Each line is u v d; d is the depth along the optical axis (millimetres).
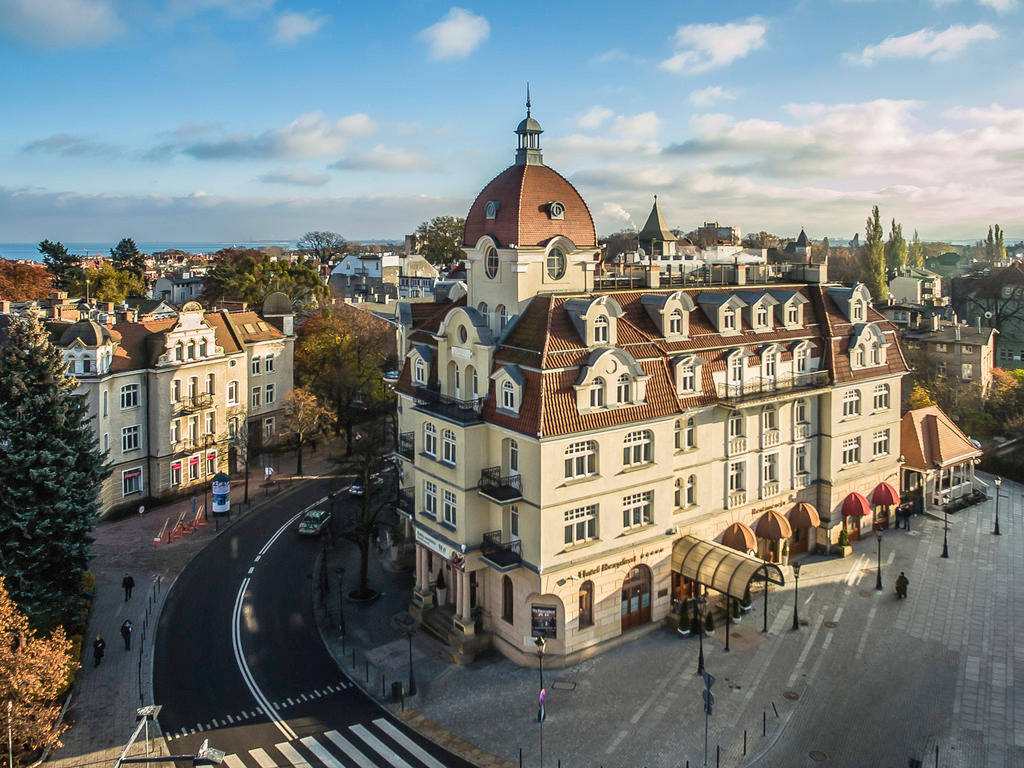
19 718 32656
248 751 35906
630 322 47250
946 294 177375
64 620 45812
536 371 41000
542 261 46781
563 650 42500
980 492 69812
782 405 54219
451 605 47750
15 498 45438
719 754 34969
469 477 43469
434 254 172000
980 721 37281
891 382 61188
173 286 169500
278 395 88250
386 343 97688
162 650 45094
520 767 34344
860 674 41375
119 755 35500
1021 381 89250
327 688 41312
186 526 64562
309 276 123562
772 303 54156
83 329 64062
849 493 58500
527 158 48406
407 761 35094
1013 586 51812
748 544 50094
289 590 53188
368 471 55250
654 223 136750
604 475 42781
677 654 43719
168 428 70375
